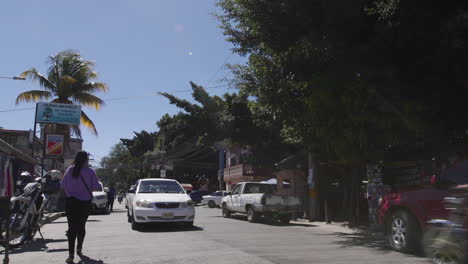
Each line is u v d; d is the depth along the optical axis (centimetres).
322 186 1972
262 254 806
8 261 704
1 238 818
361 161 1502
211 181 5869
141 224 1329
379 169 1407
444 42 826
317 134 1210
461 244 575
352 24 948
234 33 1337
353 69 1002
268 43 1088
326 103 1109
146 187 1398
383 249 890
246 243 970
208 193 4269
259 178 3338
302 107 1329
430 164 1240
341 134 1191
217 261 727
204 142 2725
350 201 1634
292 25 1016
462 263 573
